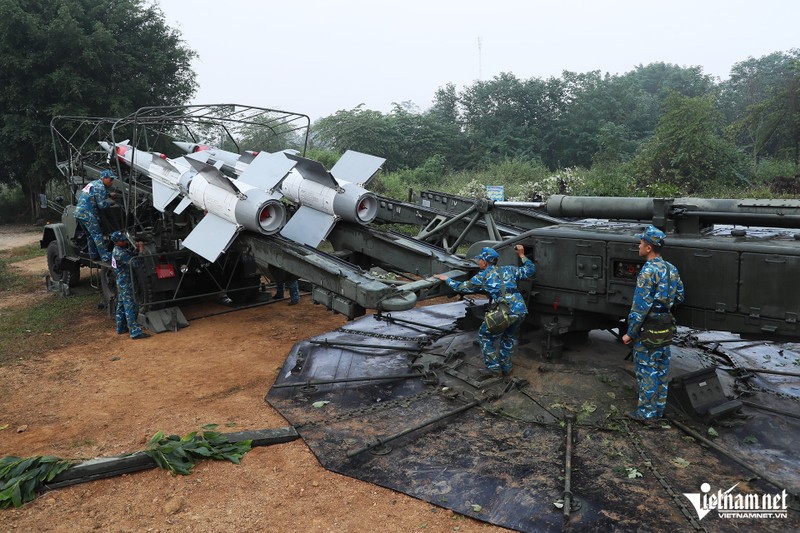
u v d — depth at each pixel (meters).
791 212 4.91
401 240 7.37
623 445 4.94
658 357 5.11
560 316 6.11
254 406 6.20
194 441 5.10
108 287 9.78
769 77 49.22
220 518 4.18
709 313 5.05
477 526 4.04
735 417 5.30
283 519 4.16
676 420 5.23
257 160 7.95
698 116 19.75
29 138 23.23
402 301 5.89
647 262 5.02
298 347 7.93
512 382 5.95
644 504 4.16
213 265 10.33
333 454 5.03
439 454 4.95
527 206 7.12
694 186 19.48
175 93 27.66
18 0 23.14
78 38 23.48
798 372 6.43
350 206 7.45
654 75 57.88
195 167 7.84
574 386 5.77
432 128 32.97
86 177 11.38
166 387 6.80
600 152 31.39
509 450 4.96
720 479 4.45
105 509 4.30
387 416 5.70
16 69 22.94
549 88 34.81
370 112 31.48
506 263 6.36
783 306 4.63
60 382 7.00
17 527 4.08
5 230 24.69
